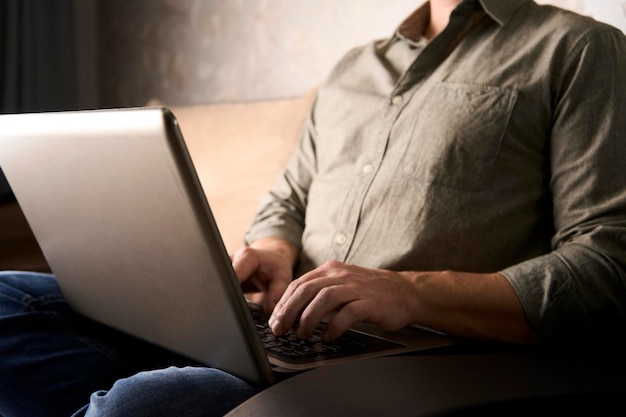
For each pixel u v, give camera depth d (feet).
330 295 3.07
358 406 2.30
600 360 2.93
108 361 3.73
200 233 2.56
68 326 3.87
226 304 2.65
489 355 2.91
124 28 10.16
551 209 3.87
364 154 4.31
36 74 9.95
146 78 9.87
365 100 4.57
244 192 6.12
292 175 5.08
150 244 2.81
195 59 9.12
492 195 3.84
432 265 3.89
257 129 6.37
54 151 3.01
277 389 2.45
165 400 2.72
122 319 3.37
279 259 4.28
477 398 2.41
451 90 4.03
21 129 3.14
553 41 3.85
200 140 6.63
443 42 4.25
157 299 2.99
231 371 2.87
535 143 3.83
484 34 4.16
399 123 4.21
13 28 9.68
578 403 2.59
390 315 3.18
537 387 2.56
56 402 3.62
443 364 2.74
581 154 3.62
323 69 7.50
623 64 3.70
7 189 9.11
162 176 2.54
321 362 2.96
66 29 10.25
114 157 2.70
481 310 3.35
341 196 4.39
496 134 3.84
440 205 3.88
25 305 3.92
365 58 4.82
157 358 3.63
